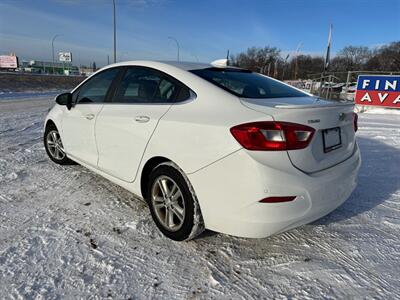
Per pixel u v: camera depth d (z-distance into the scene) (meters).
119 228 2.99
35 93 25.22
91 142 3.67
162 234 2.90
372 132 8.15
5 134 7.12
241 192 2.29
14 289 2.18
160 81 3.05
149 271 2.42
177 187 2.68
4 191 3.74
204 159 2.43
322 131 2.51
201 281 2.33
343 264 2.57
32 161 4.93
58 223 3.04
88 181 4.11
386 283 2.36
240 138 2.27
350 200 3.75
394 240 2.92
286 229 2.41
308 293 2.24
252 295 2.21
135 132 2.99
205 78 2.87
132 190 3.20
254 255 2.66
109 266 2.45
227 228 2.44
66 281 2.28
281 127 2.24
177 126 2.63
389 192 4.00
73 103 4.09
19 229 2.91
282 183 2.25
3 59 85.88
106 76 3.69
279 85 3.36
